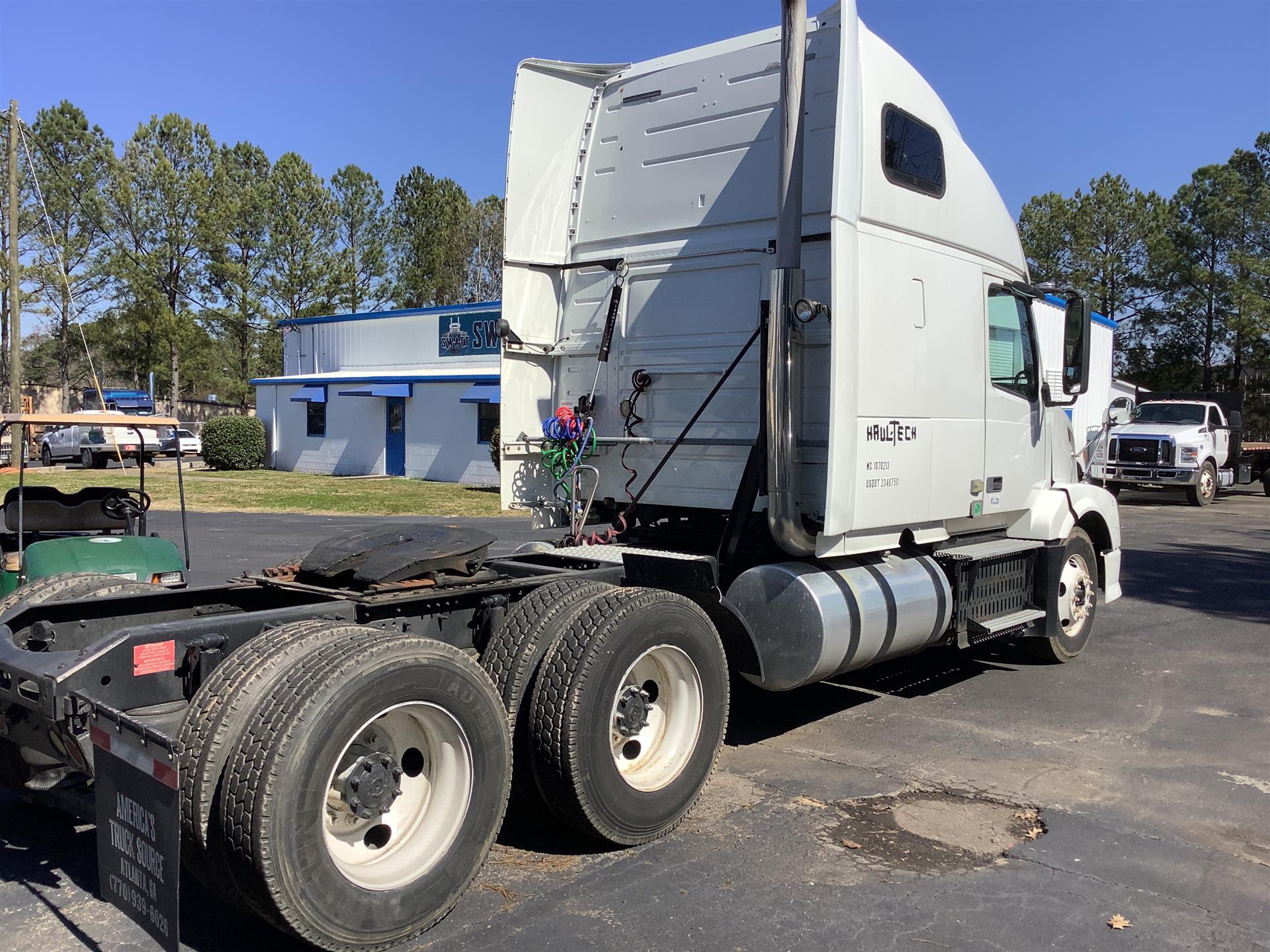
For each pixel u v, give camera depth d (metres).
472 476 26.17
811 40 5.60
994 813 4.65
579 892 3.79
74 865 4.08
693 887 3.83
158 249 45.31
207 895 3.83
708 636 4.48
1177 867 4.08
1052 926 3.56
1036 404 7.31
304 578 4.49
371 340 30.52
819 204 5.48
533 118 6.50
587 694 3.91
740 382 5.80
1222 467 23.48
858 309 5.17
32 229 41.12
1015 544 6.98
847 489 5.04
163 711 3.54
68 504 7.36
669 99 6.27
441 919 3.44
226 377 56.91
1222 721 6.17
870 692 6.84
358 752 3.28
